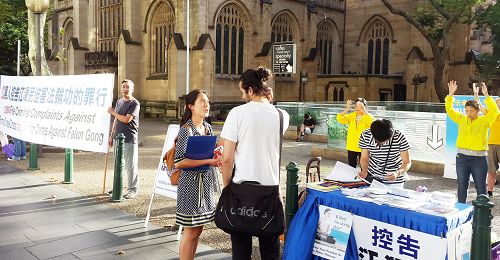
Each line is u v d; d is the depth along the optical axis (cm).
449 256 452
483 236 408
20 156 1422
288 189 569
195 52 3406
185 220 523
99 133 952
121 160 929
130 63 3869
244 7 3750
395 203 483
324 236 536
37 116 1134
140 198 967
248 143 452
